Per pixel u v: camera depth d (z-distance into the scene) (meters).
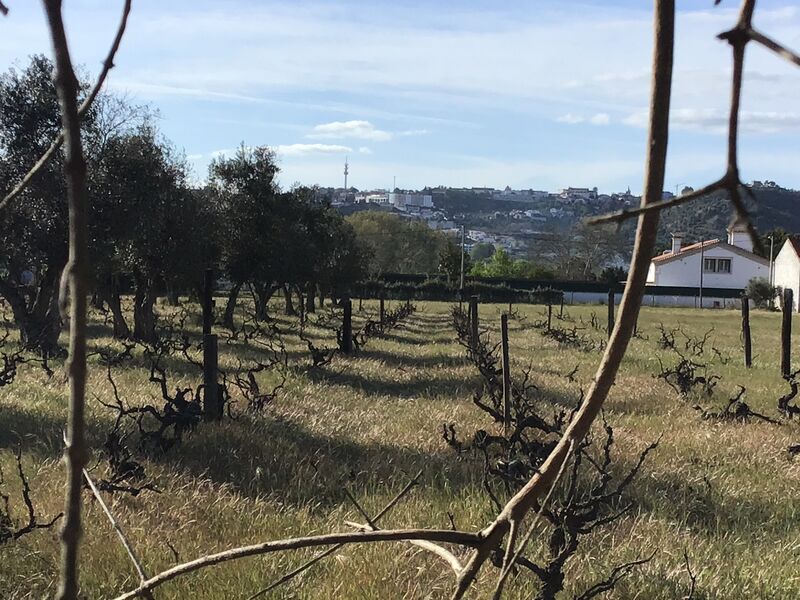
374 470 7.23
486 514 5.73
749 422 10.27
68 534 0.71
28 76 16.47
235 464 7.33
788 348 14.58
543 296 65.56
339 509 5.98
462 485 6.68
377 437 8.75
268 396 10.13
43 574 4.67
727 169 0.76
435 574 4.80
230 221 29.17
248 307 40.91
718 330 33.94
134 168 17.77
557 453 1.07
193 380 12.80
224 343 21.05
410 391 12.88
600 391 1.05
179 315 31.88
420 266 83.44
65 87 0.69
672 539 5.58
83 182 0.70
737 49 0.75
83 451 0.72
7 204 0.83
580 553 5.17
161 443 7.53
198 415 8.26
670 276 73.19
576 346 22.42
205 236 22.34
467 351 18.38
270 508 6.06
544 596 4.24
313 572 4.82
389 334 27.59
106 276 21.50
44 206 16.48
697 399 12.10
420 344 23.72
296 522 5.74
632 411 10.84
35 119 16.19
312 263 31.53
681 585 4.74
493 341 23.98
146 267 20.88
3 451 7.43
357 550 5.10
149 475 6.72
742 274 72.44
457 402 11.40
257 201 29.64
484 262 88.19
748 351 17.66
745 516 6.37
